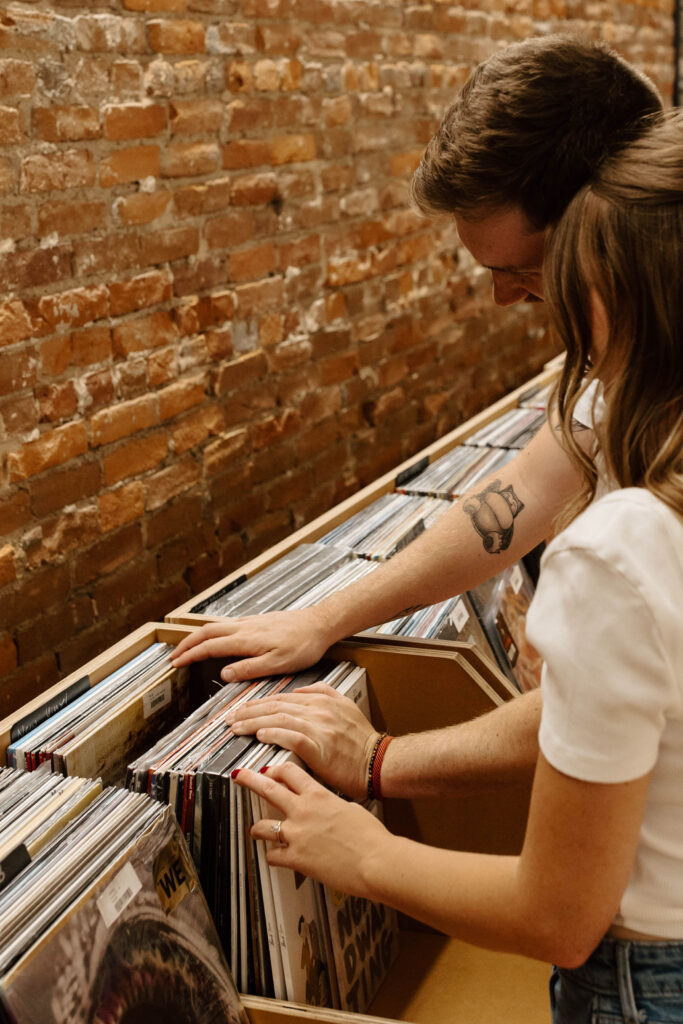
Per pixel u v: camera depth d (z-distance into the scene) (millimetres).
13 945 886
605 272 788
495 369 3293
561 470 1351
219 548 2199
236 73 2047
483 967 1448
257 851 1138
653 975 839
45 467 1748
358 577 1628
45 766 1212
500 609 1803
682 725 777
